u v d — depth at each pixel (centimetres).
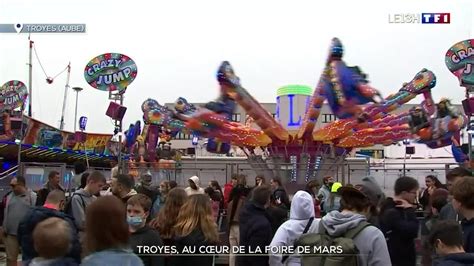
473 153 1658
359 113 1978
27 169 1442
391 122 2292
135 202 430
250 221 551
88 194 631
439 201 621
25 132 1980
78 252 384
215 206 1019
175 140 5134
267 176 1852
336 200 712
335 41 1888
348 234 386
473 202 404
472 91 1502
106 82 1583
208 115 2128
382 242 380
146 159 2323
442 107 2030
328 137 2297
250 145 2291
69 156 2628
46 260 304
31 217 477
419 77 2064
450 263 335
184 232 464
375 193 534
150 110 2266
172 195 503
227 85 2086
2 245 1081
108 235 278
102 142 3009
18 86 1988
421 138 2092
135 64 1588
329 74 1927
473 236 395
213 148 2597
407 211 484
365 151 4609
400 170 1656
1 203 1075
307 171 1739
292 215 473
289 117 2784
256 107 2183
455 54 1492
